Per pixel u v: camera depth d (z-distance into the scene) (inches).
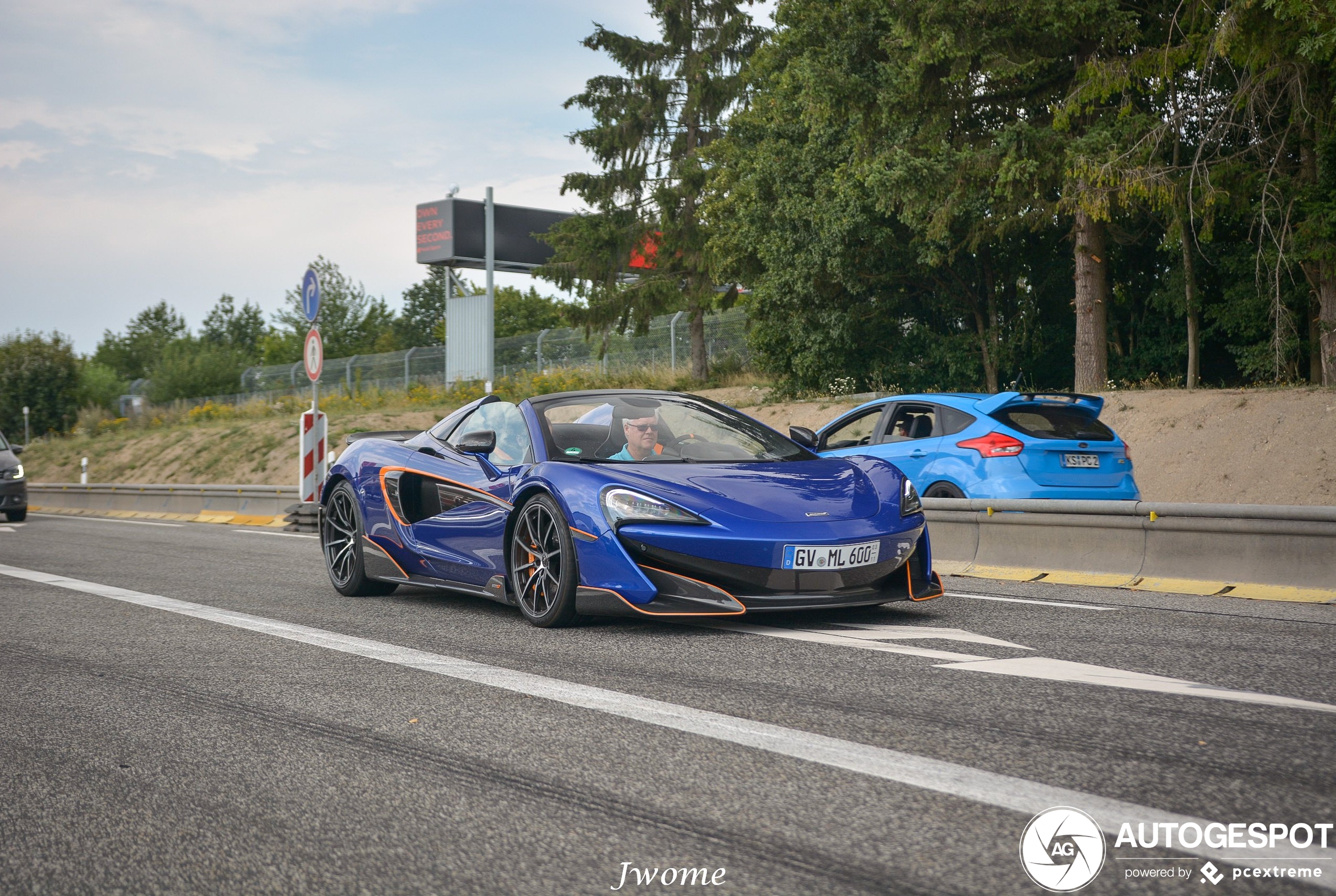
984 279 914.1
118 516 749.9
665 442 240.8
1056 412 352.2
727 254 1021.2
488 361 1445.6
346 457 294.7
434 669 183.9
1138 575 287.1
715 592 200.5
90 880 98.6
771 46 935.7
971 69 711.1
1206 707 143.6
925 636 202.4
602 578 209.0
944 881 90.3
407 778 124.5
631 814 109.4
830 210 842.2
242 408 1402.6
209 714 157.9
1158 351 880.9
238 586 313.3
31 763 135.9
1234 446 588.4
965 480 341.4
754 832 103.1
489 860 99.3
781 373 956.6
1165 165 658.8
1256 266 722.2
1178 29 677.9
